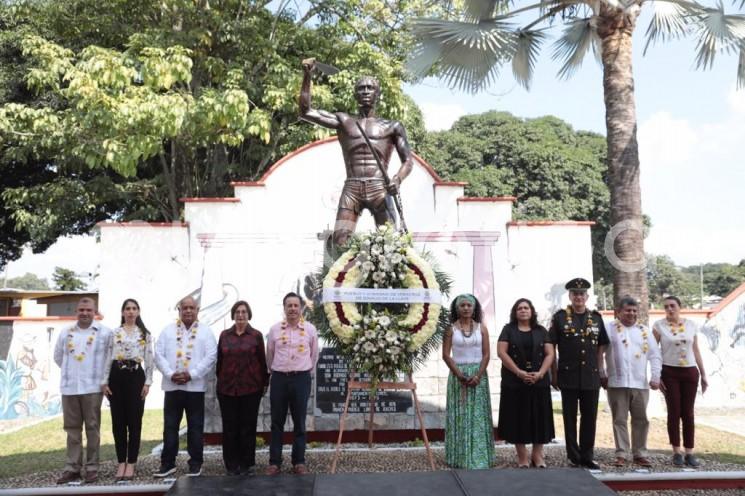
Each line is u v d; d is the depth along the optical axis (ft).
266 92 42.83
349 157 25.82
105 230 40.86
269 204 40.01
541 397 20.63
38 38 38.75
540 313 42.22
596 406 20.72
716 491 19.47
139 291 40.52
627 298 21.63
